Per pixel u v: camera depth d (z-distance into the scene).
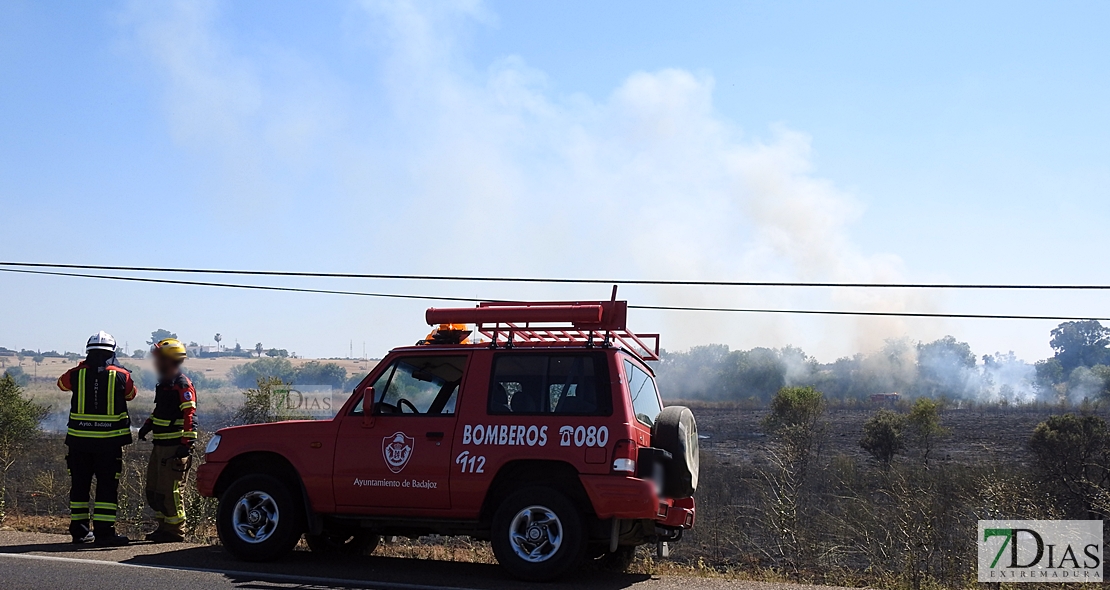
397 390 8.59
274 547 8.55
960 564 10.63
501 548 7.84
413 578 8.04
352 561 8.94
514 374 8.24
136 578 7.70
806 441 21.75
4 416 21.22
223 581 7.63
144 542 10.10
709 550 13.70
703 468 22.25
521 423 8.02
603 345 8.10
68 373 10.21
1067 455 19.81
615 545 7.84
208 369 118.06
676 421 8.24
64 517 14.63
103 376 10.02
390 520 8.38
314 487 8.51
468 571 8.55
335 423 8.62
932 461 26.92
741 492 18.11
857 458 30.39
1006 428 44.88
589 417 7.88
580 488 7.96
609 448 7.73
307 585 7.58
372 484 8.34
